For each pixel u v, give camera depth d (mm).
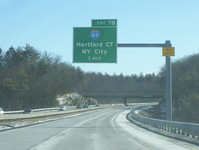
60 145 16609
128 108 122062
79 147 15750
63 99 113000
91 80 182500
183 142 18328
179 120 57156
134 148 15430
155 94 115750
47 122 42781
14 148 15203
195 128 18594
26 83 88562
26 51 99500
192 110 55906
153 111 98375
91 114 76750
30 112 67812
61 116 62781
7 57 96312
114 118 56812
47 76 98625
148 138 20859
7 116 43250
